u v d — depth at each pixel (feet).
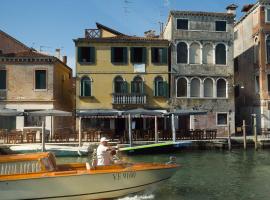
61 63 108.88
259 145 90.99
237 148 92.02
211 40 107.14
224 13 107.45
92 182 40.27
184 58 106.22
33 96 99.81
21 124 98.37
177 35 105.91
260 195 45.19
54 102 100.27
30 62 99.86
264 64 111.34
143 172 42.37
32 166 39.93
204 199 43.52
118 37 103.96
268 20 112.37
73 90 128.88
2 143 85.66
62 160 74.23
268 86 111.45
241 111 124.36
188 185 50.34
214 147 89.76
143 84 103.50
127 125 102.27
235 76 130.41
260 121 111.24
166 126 104.12
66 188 39.50
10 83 99.66
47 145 82.33
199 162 70.95
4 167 39.34
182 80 105.81
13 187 37.88
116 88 103.19
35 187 38.45
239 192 46.65
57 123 103.60
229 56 107.96
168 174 44.21
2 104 99.30
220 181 52.95
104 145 44.14
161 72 104.06
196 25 106.93
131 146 82.53
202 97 105.91
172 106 104.27
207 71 106.63
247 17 120.98
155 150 80.94
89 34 105.19
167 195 45.19
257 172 60.13
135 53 104.06
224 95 107.24
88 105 101.81
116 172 40.98
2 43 110.42
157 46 104.17
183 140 90.38
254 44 115.75
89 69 102.27
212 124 105.60
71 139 90.99
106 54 102.94
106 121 101.71
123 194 42.32
